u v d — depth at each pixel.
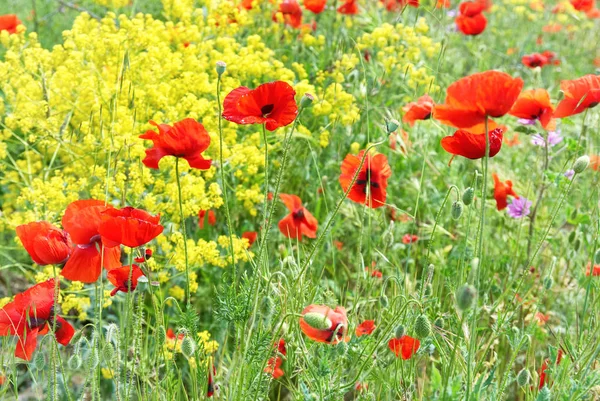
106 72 4.13
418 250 3.98
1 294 4.16
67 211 2.23
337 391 2.34
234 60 4.34
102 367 3.13
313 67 5.16
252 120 2.29
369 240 3.33
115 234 2.04
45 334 2.37
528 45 7.72
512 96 2.00
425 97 3.23
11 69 4.05
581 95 2.73
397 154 4.54
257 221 4.28
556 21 8.39
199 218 3.91
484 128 2.07
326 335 2.16
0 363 2.45
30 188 3.66
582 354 2.54
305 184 4.40
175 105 4.15
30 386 3.40
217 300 2.50
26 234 2.19
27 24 6.46
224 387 2.56
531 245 3.68
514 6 8.63
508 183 3.76
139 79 4.17
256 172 4.02
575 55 7.53
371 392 2.58
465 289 1.78
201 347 2.48
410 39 5.00
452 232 4.08
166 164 3.54
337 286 3.51
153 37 4.22
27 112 3.86
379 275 3.38
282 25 5.38
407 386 2.59
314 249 2.40
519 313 3.34
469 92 2.02
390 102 4.79
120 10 5.93
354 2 5.27
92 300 3.64
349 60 4.64
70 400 2.30
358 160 2.84
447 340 2.44
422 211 4.39
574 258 3.64
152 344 3.27
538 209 4.15
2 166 3.91
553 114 2.81
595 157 4.02
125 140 3.48
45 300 2.26
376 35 4.91
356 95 4.77
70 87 4.09
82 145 3.95
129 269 2.27
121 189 3.41
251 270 3.82
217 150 3.73
